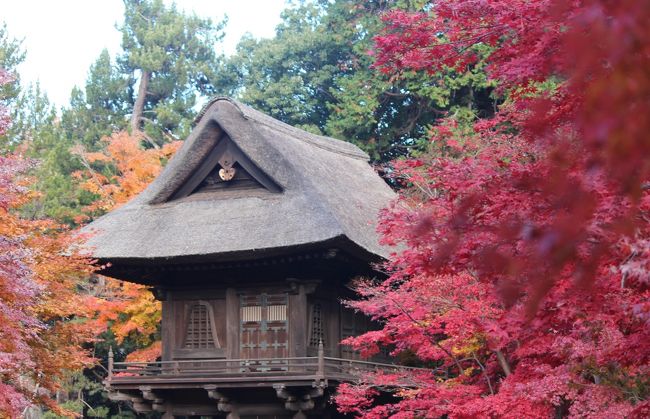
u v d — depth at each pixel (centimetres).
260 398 2286
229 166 2441
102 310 3156
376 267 1964
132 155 3825
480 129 1402
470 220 823
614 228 300
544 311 1069
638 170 247
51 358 2075
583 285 305
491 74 977
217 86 5203
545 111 313
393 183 3847
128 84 5403
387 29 1076
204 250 2236
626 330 1102
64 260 2100
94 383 3666
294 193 2347
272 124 2617
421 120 3997
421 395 1792
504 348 1709
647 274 618
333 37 4347
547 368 1182
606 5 254
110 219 2484
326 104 4094
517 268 305
